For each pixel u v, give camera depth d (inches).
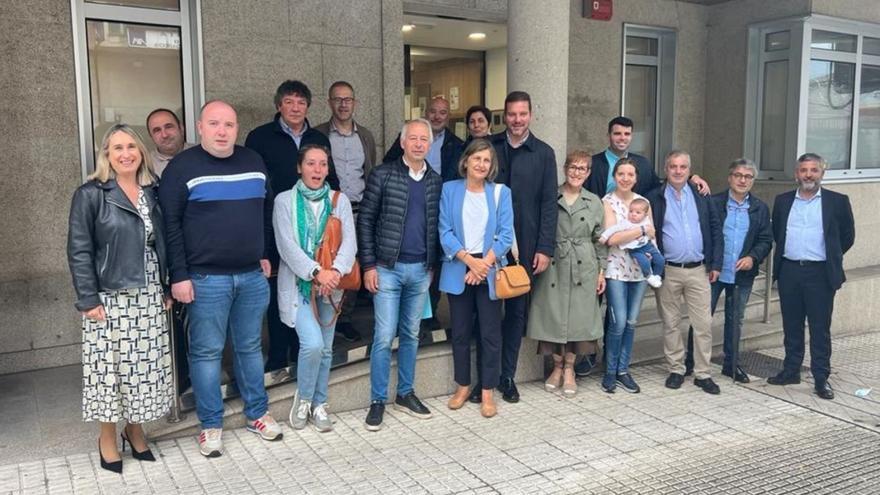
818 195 210.1
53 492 141.3
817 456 167.5
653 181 220.2
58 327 218.1
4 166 207.6
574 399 203.5
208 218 152.0
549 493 146.4
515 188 192.5
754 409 198.8
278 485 147.0
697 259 209.5
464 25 293.6
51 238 215.3
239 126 238.2
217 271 155.1
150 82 231.3
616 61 327.6
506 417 188.2
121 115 228.7
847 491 150.0
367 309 251.8
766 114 332.5
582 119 321.4
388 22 259.8
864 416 194.7
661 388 214.5
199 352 157.6
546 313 197.9
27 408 183.8
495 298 181.8
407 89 332.8
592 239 199.9
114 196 140.9
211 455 159.0
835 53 325.1
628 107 345.1
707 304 210.7
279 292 172.2
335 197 171.2
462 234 180.4
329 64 251.1
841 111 332.8
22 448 160.2
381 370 180.2
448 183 184.1
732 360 226.8
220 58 233.3
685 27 341.1
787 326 218.8
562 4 211.6
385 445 168.6
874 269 324.5
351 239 171.6
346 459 160.6
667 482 152.5
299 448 165.8
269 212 171.5
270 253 183.8
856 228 327.9
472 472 155.2
